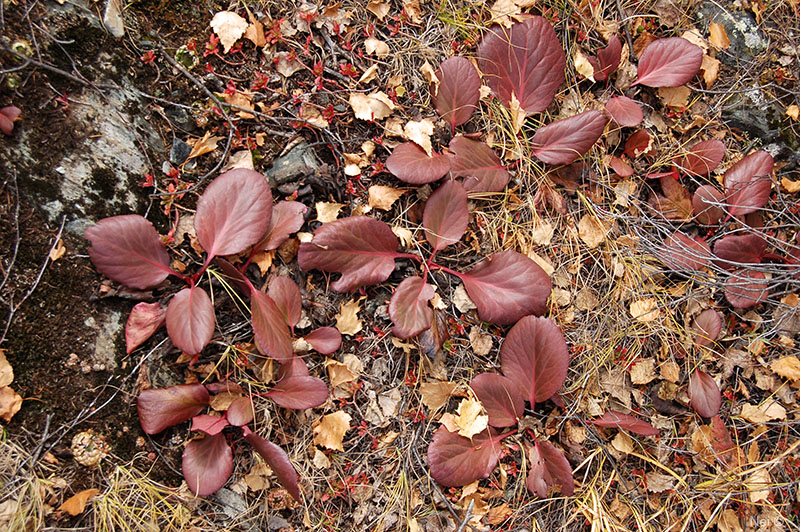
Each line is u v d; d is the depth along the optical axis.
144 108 0.65
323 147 0.70
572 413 0.72
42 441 0.59
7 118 0.58
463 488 0.70
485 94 0.74
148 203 0.64
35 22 0.59
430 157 0.69
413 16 0.75
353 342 0.70
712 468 0.76
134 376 0.63
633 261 0.76
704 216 0.78
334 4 0.72
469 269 0.73
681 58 0.77
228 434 0.65
